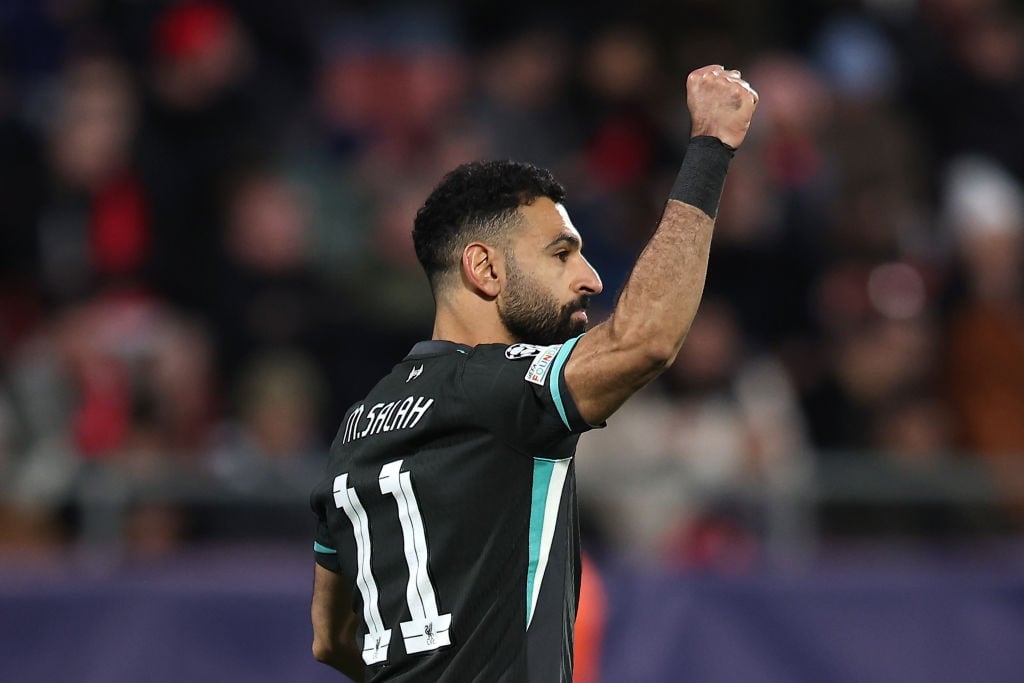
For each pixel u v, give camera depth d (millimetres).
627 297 11016
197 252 31344
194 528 24000
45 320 30266
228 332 30000
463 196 12289
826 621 24047
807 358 29781
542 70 35094
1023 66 38031
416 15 37469
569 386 11031
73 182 31969
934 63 37500
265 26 35406
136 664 23156
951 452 28938
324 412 29188
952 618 24312
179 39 33625
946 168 36094
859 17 37688
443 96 34812
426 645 11516
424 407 11742
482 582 11438
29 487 23969
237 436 27828
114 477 23984
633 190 33188
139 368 27391
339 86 34906
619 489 25250
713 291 31281
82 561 23609
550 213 12305
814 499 25000
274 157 32969
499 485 11422
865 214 32344
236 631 23391
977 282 30797
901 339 29391
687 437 25922
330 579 13141
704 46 35094
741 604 23938
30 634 23109
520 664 11375
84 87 32719
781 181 32656
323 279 31156
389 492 11805
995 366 29547
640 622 23672
